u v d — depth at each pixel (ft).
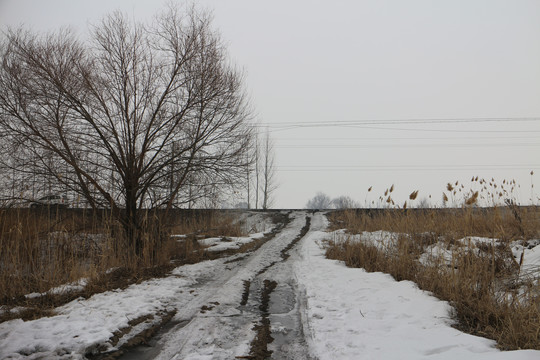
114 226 35.17
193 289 27.40
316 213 89.45
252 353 15.64
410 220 34.06
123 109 36.11
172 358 15.19
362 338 16.10
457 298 18.74
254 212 92.22
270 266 36.83
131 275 30.40
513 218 33.12
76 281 26.91
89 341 15.99
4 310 20.90
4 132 31.91
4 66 31.99
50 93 32.65
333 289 25.39
